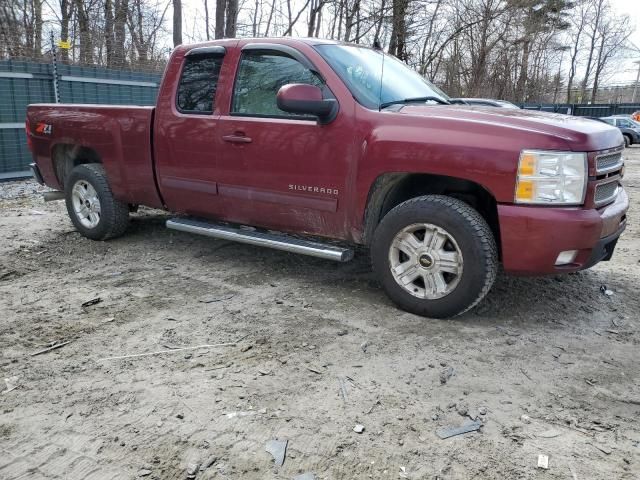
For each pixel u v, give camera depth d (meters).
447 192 4.11
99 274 4.95
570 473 2.37
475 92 21.52
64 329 3.78
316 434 2.61
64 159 6.23
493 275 3.68
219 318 3.96
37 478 2.34
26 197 8.86
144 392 2.97
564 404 2.89
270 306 4.17
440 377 3.12
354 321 3.88
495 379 3.12
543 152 3.41
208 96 4.79
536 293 4.43
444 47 19.12
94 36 17.36
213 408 2.82
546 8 24.27
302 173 4.24
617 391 3.02
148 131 5.14
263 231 4.82
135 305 4.21
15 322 3.89
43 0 19.67
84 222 5.98
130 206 5.96
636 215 7.84
